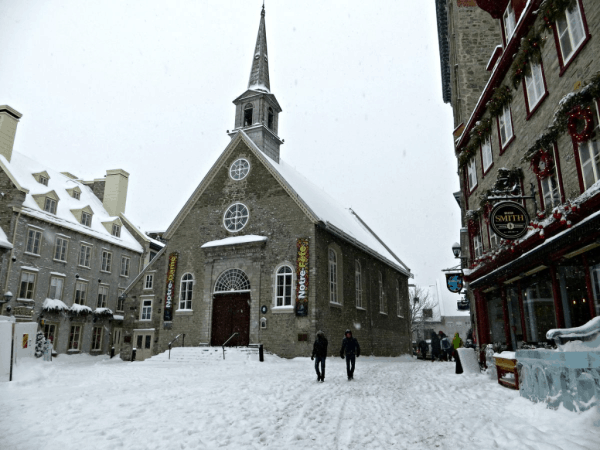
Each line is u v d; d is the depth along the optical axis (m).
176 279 28.39
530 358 8.28
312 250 24.64
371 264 33.25
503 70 13.98
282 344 23.95
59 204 36.34
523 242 11.46
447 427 6.85
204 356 23.17
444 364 22.50
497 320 15.01
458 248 22.28
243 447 5.81
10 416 7.83
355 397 10.11
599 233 8.09
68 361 32.78
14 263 29.95
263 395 10.06
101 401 9.36
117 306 39.59
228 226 27.78
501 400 9.09
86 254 36.78
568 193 10.09
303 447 5.82
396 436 6.37
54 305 32.31
